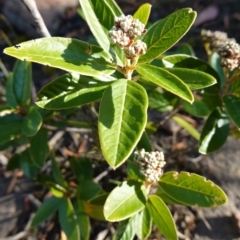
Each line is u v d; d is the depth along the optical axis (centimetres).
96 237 35
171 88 21
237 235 34
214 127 29
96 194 32
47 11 52
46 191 39
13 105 31
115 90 22
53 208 32
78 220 32
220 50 27
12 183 40
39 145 31
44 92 24
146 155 25
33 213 38
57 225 37
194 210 36
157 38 24
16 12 53
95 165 39
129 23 21
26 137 31
